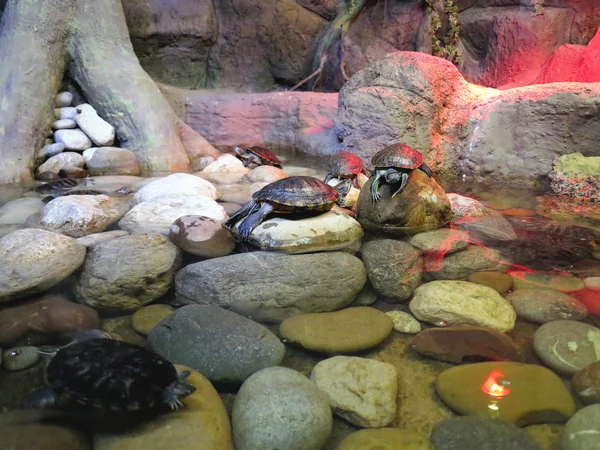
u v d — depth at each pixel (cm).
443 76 195
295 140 238
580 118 174
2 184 174
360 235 118
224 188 167
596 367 69
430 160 198
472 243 117
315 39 289
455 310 85
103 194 157
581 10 241
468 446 56
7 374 66
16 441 54
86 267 96
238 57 292
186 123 248
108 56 213
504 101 187
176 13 275
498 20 254
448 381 67
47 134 201
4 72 190
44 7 201
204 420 58
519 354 75
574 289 94
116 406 55
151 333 76
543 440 57
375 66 200
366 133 194
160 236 108
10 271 91
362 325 81
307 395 61
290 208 111
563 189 169
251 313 86
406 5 272
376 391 65
